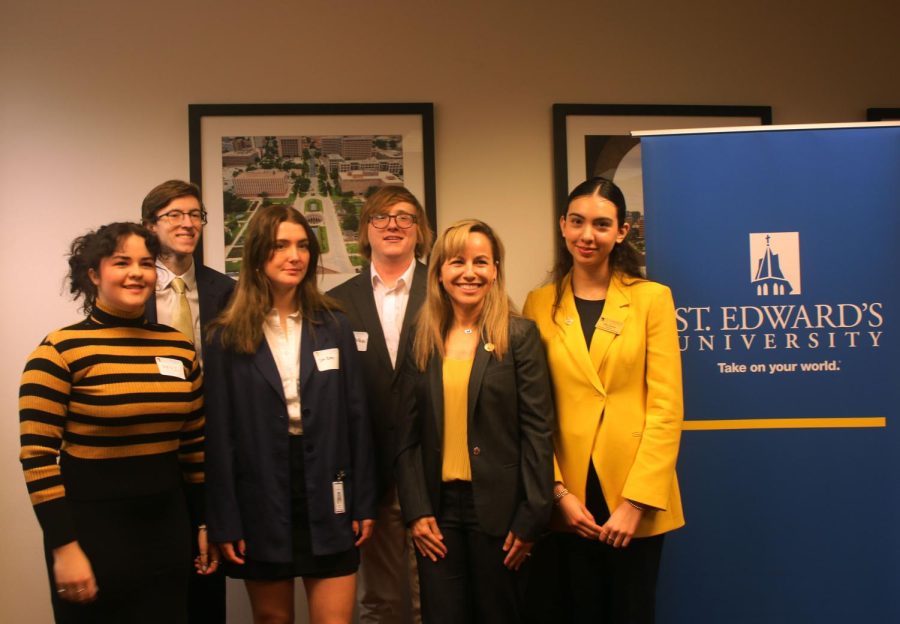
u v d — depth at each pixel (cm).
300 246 217
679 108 321
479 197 317
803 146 247
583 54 321
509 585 208
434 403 213
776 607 246
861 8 330
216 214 303
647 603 215
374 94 312
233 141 304
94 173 301
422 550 212
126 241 190
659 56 324
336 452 213
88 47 301
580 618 224
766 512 247
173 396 197
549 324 229
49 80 300
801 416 247
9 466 295
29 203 298
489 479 207
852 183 247
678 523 221
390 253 251
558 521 223
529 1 319
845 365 247
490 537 207
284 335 220
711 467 247
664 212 250
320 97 310
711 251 249
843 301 246
